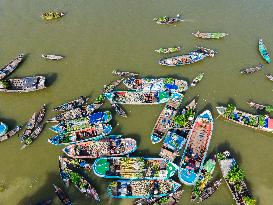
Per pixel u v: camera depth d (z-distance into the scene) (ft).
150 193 245.24
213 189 248.32
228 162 260.01
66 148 264.52
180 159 263.70
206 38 355.36
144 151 269.44
